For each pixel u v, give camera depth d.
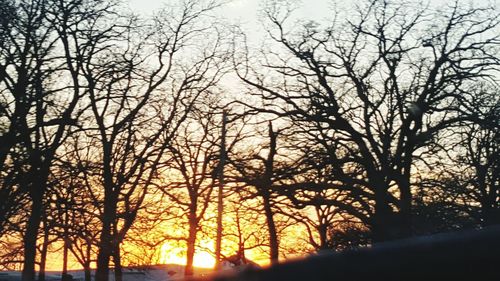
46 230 29.42
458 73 31.98
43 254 37.31
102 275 34.56
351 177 33.00
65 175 28.12
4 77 27.89
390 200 32.50
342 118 32.69
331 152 32.38
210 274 4.43
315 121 32.81
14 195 26.86
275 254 33.94
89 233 29.59
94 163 31.55
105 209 32.66
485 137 34.44
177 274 43.69
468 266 3.71
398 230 31.16
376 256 3.85
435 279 3.73
